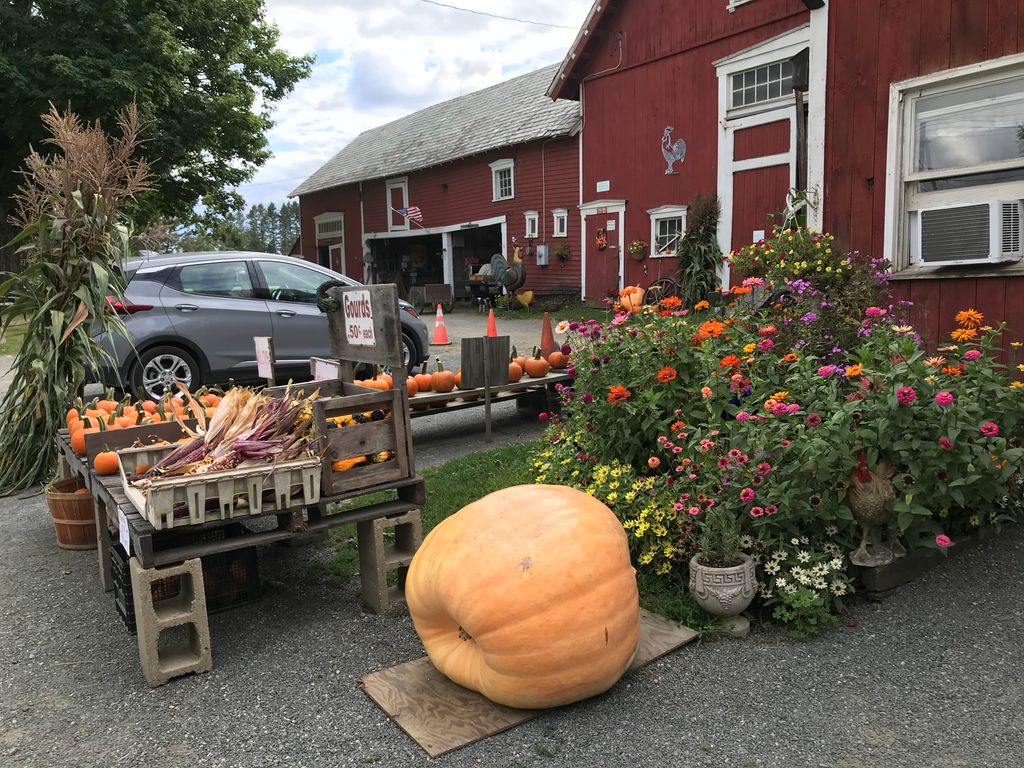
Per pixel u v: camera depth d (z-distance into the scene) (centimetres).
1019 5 491
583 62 1805
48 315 570
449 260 2542
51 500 456
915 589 351
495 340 690
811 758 243
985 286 523
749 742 253
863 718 262
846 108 596
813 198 627
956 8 523
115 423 450
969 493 350
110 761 257
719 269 1455
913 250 572
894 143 564
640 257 1708
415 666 307
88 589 405
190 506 307
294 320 889
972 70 514
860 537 354
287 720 277
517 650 258
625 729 263
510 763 247
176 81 2347
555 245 2006
